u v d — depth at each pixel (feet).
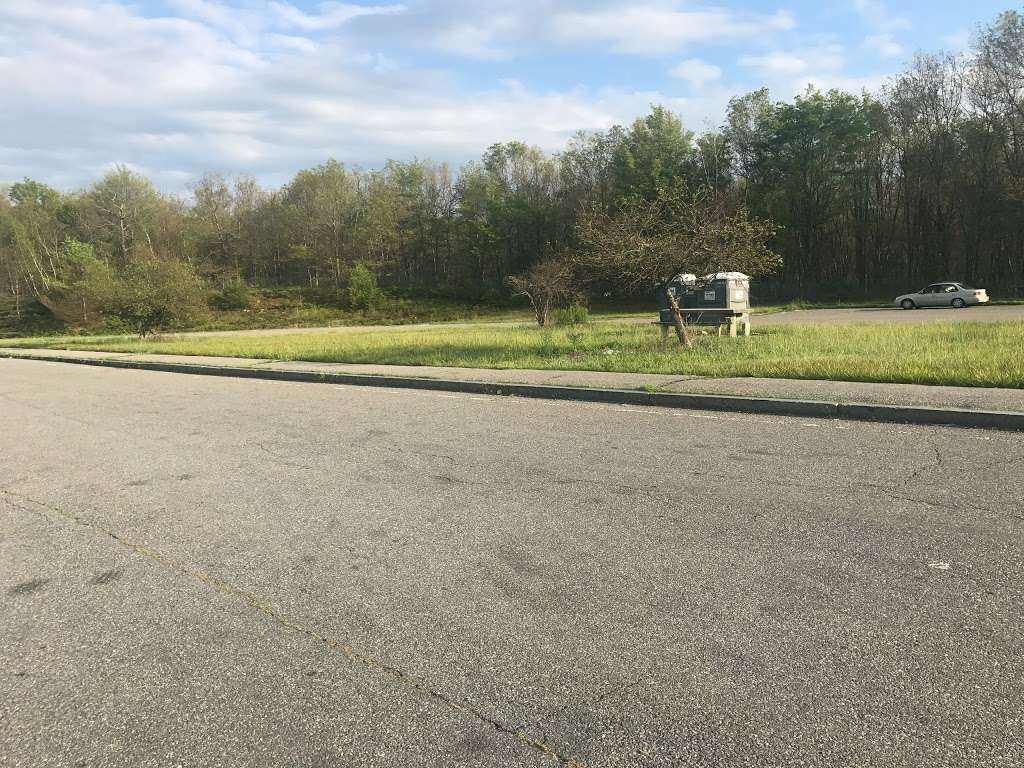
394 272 267.80
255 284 268.41
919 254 174.81
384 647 10.89
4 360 86.89
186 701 9.72
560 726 8.79
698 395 30.42
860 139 176.14
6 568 14.74
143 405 38.50
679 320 50.26
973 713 8.59
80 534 16.69
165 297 100.22
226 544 15.64
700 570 13.09
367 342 77.66
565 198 230.48
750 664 9.90
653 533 15.10
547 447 23.79
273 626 11.74
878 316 99.55
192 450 25.63
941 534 14.16
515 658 10.39
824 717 8.66
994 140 151.53
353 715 9.21
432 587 12.96
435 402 35.76
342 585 13.24
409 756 8.36
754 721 8.67
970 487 17.10
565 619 11.50
